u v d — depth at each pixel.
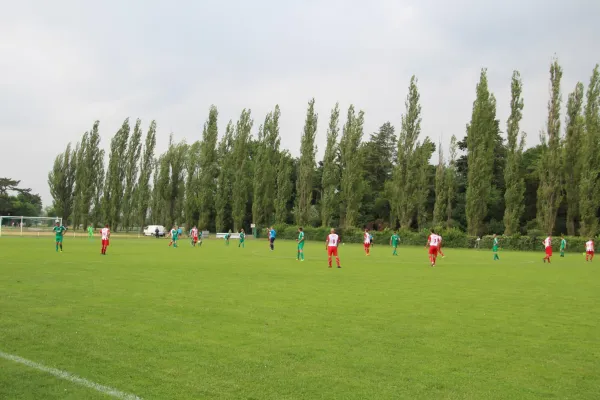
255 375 5.78
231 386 5.39
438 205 69.62
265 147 79.50
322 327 8.52
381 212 87.06
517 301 12.25
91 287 13.05
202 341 7.34
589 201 54.31
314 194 94.94
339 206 79.31
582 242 51.81
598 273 22.27
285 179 76.19
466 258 35.50
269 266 22.33
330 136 73.38
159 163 94.06
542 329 8.71
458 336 8.04
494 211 75.94
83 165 81.94
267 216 79.62
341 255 35.78
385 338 7.79
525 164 76.88
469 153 60.69
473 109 60.59
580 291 14.64
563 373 6.11
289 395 5.14
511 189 58.81
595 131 55.66
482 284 16.38
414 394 5.25
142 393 5.13
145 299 11.20
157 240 59.81
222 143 84.75
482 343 7.59
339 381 5.62
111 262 22.17
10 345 6.88
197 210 84.12
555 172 57.78
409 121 66.44
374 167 92.25
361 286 14.99
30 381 5.45
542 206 58.44
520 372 6.12
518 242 55.19
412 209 66.12
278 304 10.97
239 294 12.48
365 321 9.16
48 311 9.41
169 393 5.14
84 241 49.50
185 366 6.07
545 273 22.05
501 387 5.54
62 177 85.06
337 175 79.44
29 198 126.19
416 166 69.81
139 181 83.69
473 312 10.42
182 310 9.88
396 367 6.22
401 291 13.91
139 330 7.97
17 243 40.84
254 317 9.32
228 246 47.28
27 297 11.06
